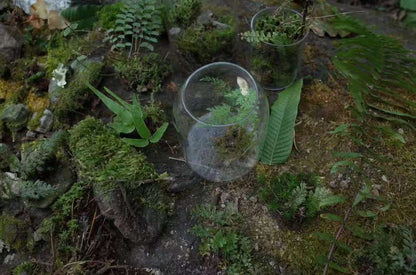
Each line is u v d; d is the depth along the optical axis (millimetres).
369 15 2295
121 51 1963
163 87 1908
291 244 1503
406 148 1693
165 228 1577
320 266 1443
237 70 1577
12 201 1675
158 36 2051
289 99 1769
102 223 1568
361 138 1721
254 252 1496
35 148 1729
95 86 1866
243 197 1621
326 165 1667
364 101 1742
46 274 1488
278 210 1550
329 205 1568
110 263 1485
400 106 1799
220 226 1538
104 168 1542
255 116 1515
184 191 1649
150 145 1747
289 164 1677
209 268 1488
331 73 1937
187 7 1812
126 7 1927
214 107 1583
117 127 1651
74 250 1498
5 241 1588
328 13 2148
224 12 1895
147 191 1566
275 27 1718
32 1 2107
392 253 1380
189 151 1616
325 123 1781
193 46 1805
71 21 2021
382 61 1554
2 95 1923
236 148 1560
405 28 2211
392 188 1602
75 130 1671
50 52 2004
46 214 1635
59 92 1839
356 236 1492
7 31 2051
